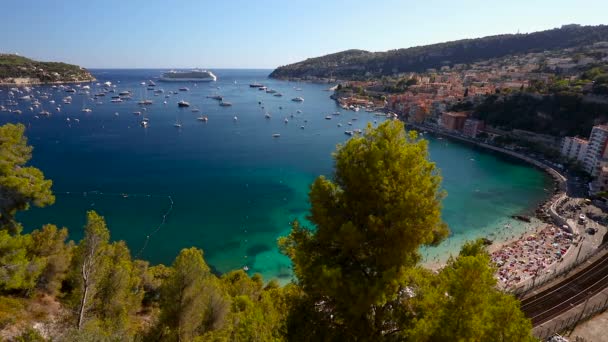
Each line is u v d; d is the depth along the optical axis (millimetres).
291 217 86000
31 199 27703
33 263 27922
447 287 14172
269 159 132500
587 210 90312
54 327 22641
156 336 25266
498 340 14484
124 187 98438
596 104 147500
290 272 66062
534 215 91438
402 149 14352
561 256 69938
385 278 13219
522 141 157750
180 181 105625
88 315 25094
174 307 25031
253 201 94188
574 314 43000
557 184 114625
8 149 27219
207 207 89375
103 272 25938
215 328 26266
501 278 62875
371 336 14477
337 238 13961
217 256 70250
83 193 92688
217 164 124188
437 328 12930
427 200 14117
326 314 15234
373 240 14320
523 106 173500
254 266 67688
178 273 24906
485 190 110062
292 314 15516
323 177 15594
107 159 123750
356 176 14359
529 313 45188
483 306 13523
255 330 17688
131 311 32156
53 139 148125
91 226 24688
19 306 28578
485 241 77688
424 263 70500
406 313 14891
